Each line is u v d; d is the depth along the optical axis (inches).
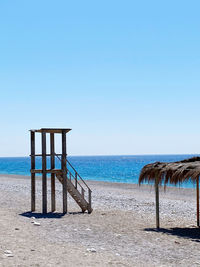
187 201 1234.6
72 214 871.7
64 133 901.8
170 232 650.8
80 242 544.7
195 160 676.7
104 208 1009.5
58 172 898.7
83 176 3270.2
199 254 488.7
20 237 541.3
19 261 403.2
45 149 887.7
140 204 1118.4
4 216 758.5
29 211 909.2
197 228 698.8
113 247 517.3
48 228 659.4
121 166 6053.2
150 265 425.4
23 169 4889.3
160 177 683.4
